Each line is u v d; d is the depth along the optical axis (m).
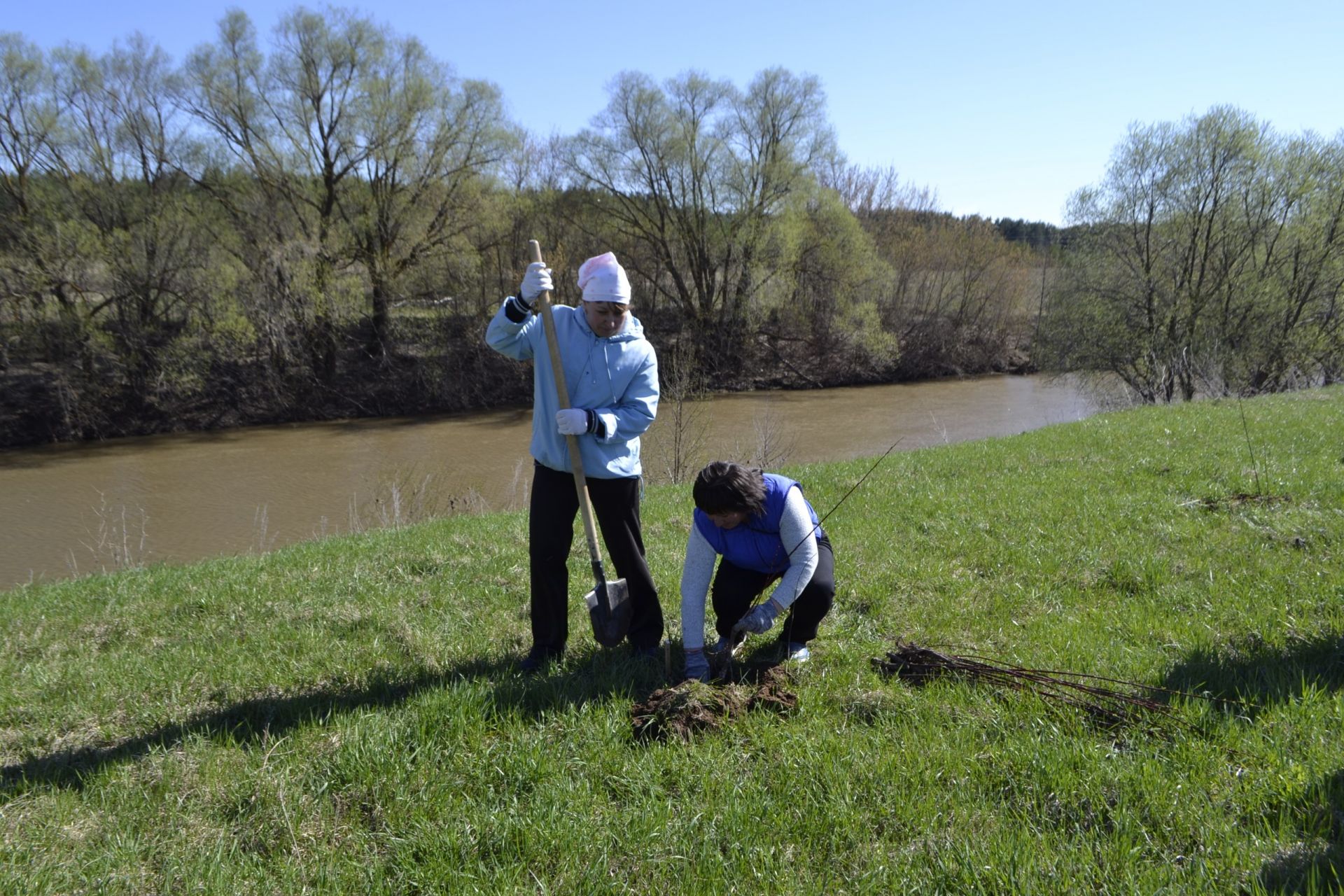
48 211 29.80
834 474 10.86
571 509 4.48
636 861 2.90
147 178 32.44
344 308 32.41
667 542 7.43
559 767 3.45
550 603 4.52
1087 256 28.61
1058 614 5.04
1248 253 27.38
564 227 39.25
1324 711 3.44
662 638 4.69
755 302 40.34
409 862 2.92
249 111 32.66
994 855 2.77
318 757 3.59
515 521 9.23
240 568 7.82
